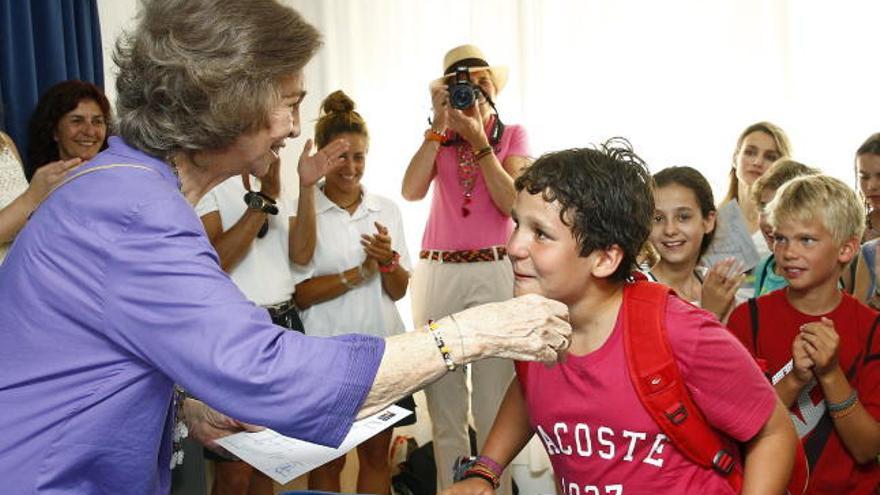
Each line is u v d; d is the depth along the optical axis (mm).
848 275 2189
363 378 875
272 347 859
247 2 937
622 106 3500
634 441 1108
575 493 1204
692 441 1094
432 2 3562
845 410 1497
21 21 2543
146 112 939
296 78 981
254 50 912
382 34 3592
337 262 2521
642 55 3479
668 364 1070
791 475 1120
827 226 1573
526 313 953
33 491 872
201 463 1604
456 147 2758
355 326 2541
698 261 2070
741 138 2918
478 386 2758
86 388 886
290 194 3570
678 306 1108
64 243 886
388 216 2742
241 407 854
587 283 1104
